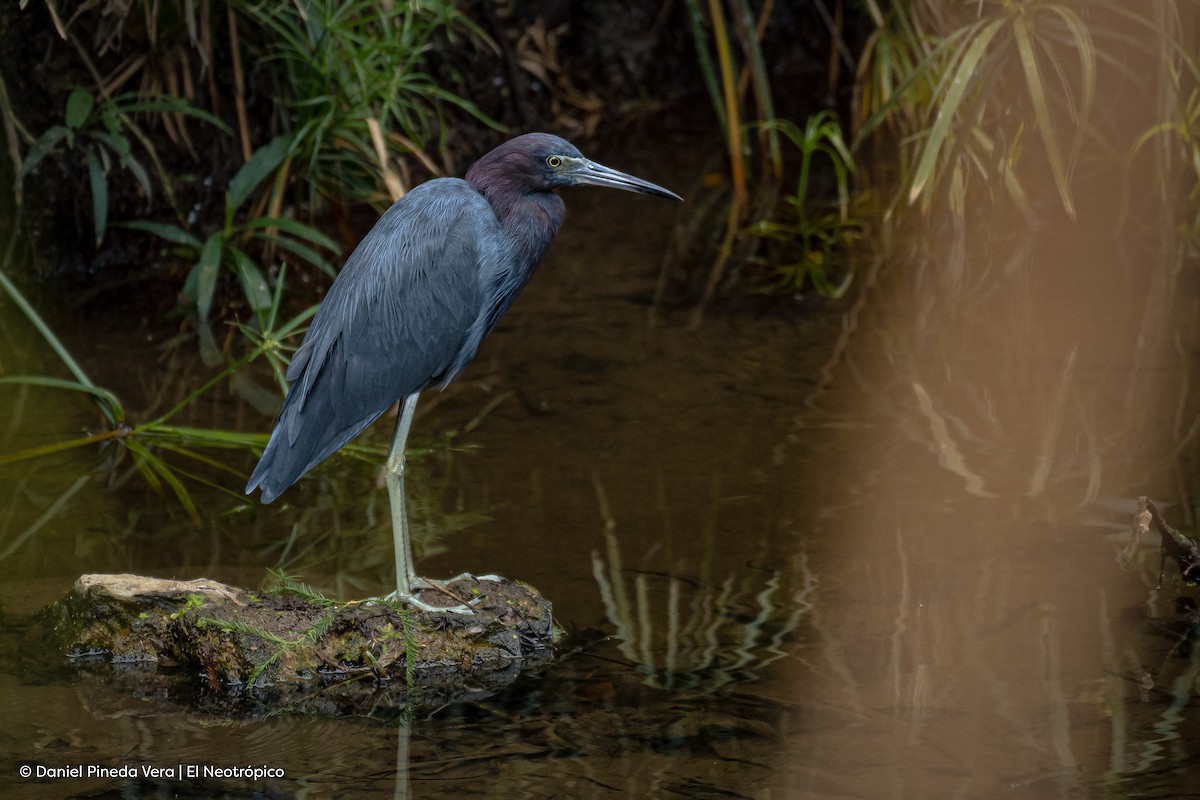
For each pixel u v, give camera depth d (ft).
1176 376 37.42
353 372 27.27
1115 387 36.86
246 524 30.66
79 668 25.12
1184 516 29.60
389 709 23.72
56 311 43.29
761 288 44.80
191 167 48.08
